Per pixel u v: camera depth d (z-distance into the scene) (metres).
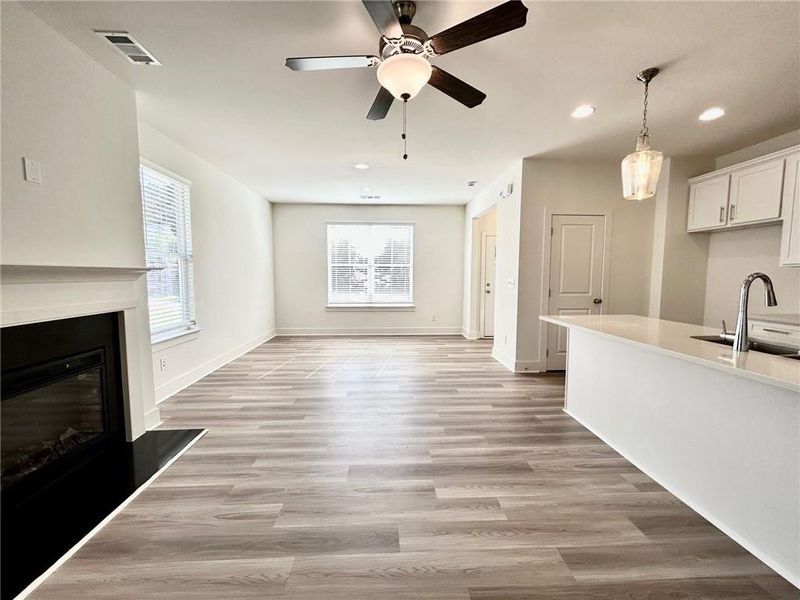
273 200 6.35
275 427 2.74
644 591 1.33
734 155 3.74
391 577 1.40
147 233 3.14
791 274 3.24
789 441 1.40
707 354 1.62
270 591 1.33
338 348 5.65
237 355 5.03
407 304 6.84
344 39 1.94
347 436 2.59
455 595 1.32
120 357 2.43
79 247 2.05
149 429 2.69
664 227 4.01
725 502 1.65
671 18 1.77
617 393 2.41
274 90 2.48
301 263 6.71
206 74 2.28
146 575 1.40
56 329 1.95
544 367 4.30
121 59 2.12
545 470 2.16
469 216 6.45
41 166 1.81
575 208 4.13
